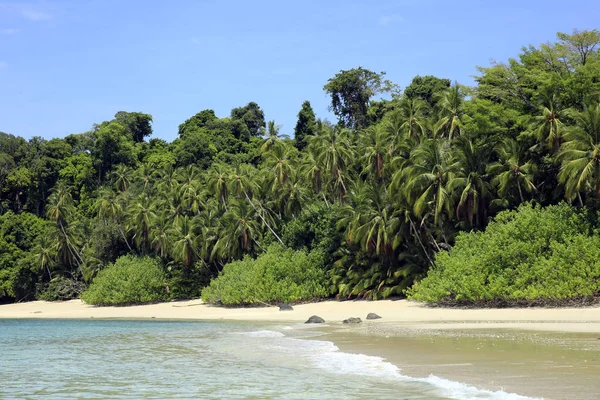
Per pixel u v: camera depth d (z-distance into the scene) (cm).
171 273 8269
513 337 2467
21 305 9225
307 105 11600
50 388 1777
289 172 7019
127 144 12594
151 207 8656
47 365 2334
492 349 2056
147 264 8231
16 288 9788
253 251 7394
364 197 5800
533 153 5072
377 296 5769
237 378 1817
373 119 9838
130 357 2519
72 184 12188
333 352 2305
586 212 4244
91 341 3409
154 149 13112
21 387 1808
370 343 2522
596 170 4153
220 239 7381
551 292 3953
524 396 1273
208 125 13688
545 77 5062
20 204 12162
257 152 12056
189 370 2042
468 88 5912
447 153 5356
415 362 1880
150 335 3738
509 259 4328
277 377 1791
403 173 5219
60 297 9488
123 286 7881
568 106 5028
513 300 4272
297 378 1752
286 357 2242
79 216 10862
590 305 3884
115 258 9206
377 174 6397
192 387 1695
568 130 4375
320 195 7794
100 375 2009
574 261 3962
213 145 12362
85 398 1596
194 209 8500
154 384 1781
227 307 6800
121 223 9362
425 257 5572
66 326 5050
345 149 6850
